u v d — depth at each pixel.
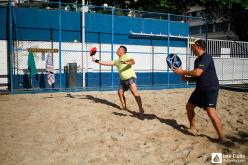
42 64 14.55
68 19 15.15
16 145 5.17
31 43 14.40
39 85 14.52
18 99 10.45
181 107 8.85
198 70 5.16
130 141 5.39
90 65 15.59
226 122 6.91
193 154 4.70
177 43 18.36
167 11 25.48
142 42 17.12
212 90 5.21
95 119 7.07
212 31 43.75
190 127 6.03
